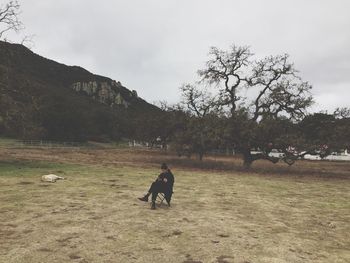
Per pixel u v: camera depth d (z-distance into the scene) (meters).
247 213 14.50
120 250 9.33
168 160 47.16
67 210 13.39
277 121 37.00
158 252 9.30
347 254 9.88
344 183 28.28
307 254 9.73
